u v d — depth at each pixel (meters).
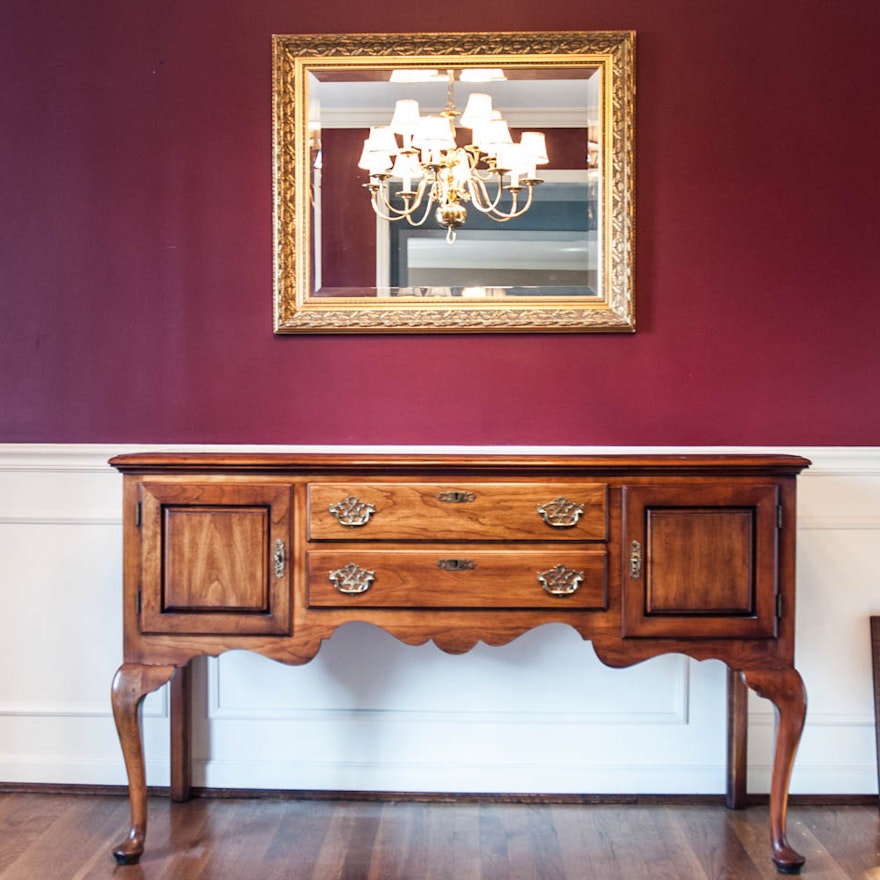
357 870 2.50
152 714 3.04
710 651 2.49
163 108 3.02
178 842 2.67
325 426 3.04
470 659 3.02
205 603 2.51
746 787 2.95
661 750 3.02
